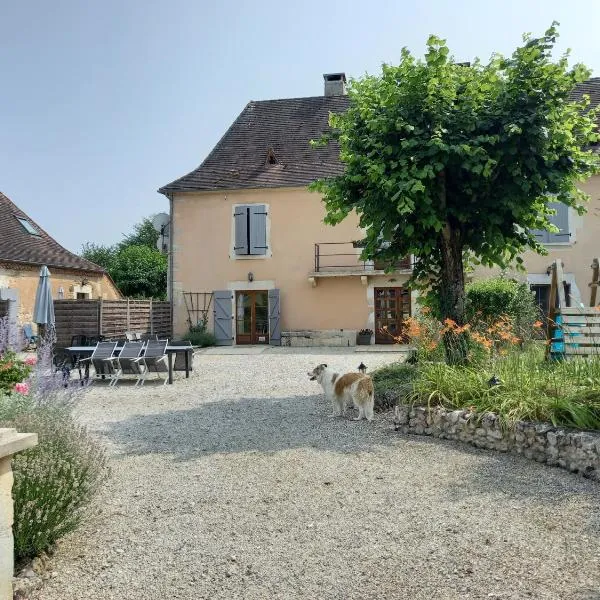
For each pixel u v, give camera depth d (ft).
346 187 25.14
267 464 15.62
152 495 13.24
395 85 23.52
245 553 10.14
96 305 44.34
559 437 15.02
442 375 20.36
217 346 57.82
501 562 9.57
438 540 10.49
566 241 52.75
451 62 24.91
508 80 22.66
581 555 9.75
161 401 26.89
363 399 21.08
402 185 20.83
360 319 57.06
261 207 58.49
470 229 25.36
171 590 8.93
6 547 8.08
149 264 106.63
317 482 13.99
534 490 13.19
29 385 14.80
